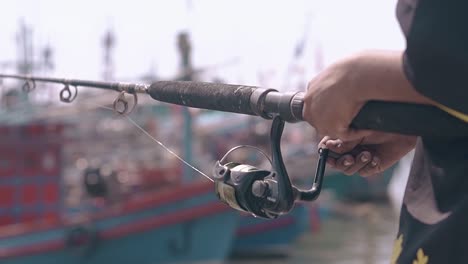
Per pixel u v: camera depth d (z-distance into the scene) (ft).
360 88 5.02
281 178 6.01
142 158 84.07
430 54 4.53
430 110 4.90
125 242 59.98
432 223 5.05
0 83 23.32
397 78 4.85
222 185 6.40
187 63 64.64
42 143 61.62
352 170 6.80
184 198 60.64
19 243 58.59
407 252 5.23
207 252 60.95
